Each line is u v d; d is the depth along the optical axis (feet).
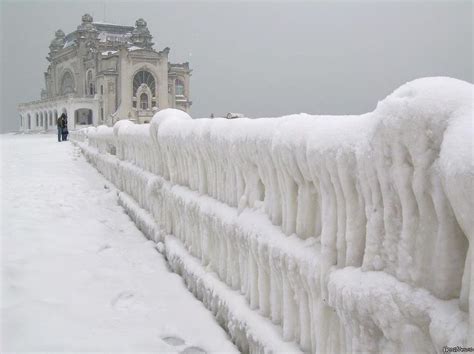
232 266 15.05
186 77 262.26
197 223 18.57
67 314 14.90
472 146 6.23
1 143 103.40
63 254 20.79
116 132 38.75
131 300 17.16
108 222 29.35
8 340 12.80
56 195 35.17
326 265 9.69
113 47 269.64
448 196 6.64
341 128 9.14
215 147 15.96
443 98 7.16
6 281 16.43
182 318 15.71
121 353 13.08
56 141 114.32
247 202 14.34
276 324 12.19
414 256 7.76
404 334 7.67
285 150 10.91
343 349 9.58
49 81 322.55
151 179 24.21
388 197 8.15
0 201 30.78
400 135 7.60
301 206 11.19
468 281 6.75
